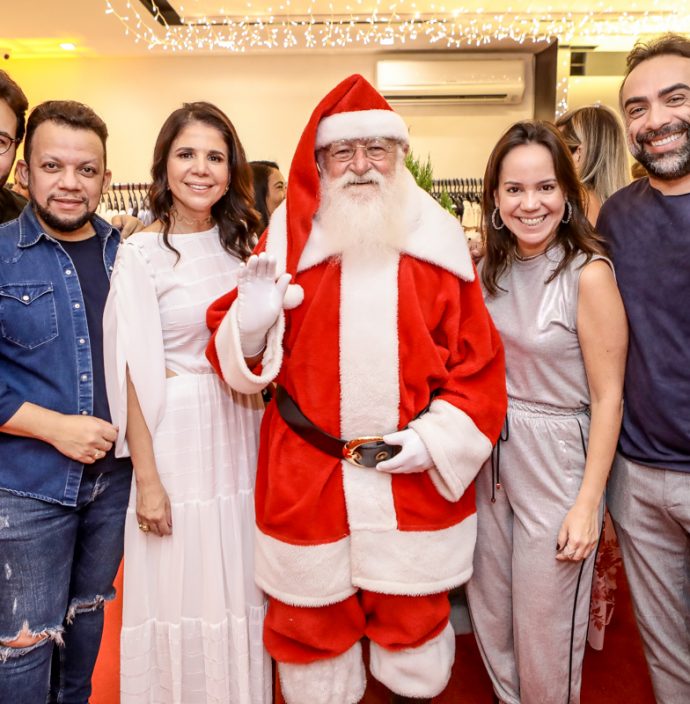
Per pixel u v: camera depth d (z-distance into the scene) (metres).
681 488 1.43
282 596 1.41
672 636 1.55
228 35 5.00
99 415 1.45
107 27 4.73
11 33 4.85
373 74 5.69
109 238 1.55
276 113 5.68
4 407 1.33
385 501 1.40
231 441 1.52
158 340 1.43
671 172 1.39
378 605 1.46
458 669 2.03
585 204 1.56
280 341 1.35
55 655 1.62
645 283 1.43
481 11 4.71
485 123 5.84
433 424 1.38
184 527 1.45
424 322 1.40
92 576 1.57
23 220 1.43
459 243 1.48
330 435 1.40
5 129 1.41
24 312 1.37
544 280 1.50
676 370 1.40
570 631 1.56
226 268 1.55
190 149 1.46
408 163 2.07
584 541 1.45
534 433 1.53
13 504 1.37
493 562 1.69
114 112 5.62
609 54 5.45
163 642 1.49
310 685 1.46
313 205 1.41
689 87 1.37
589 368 1.47
